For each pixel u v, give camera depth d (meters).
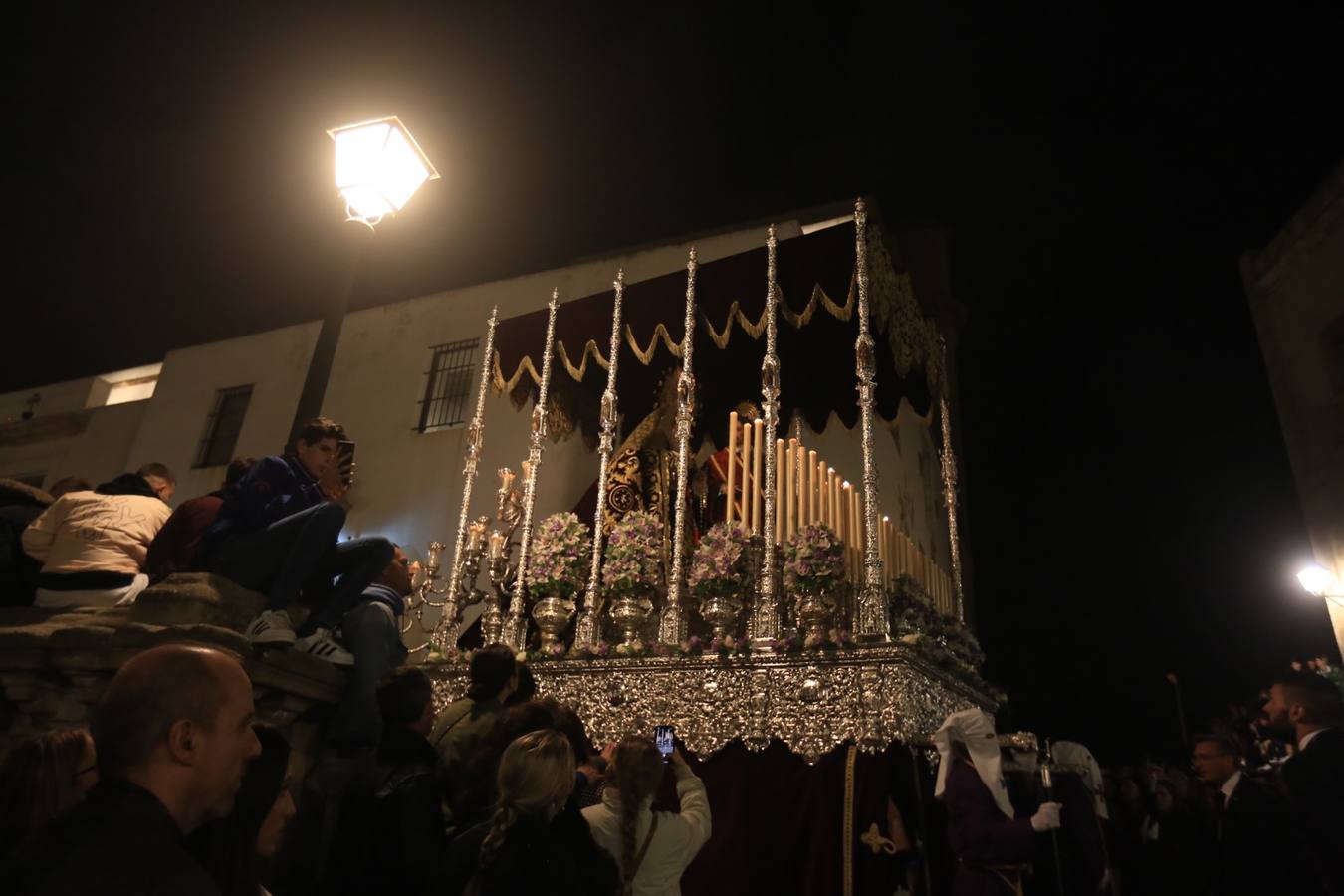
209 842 2.72
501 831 3.26
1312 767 4.77
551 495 13.10
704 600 6.49
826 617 6.18
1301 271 17.23
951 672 6.38
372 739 5.66
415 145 8.03
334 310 7.68
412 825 3.92
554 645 6.67
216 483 16.50
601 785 4.38
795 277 7.36
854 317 8.57
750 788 5.60
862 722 5.46
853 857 5.07
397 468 14.80
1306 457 16.83
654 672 6.20
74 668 5.38
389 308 16.38
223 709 2.24
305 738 5.87
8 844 2.78
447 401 15.11
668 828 4.01
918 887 5.21
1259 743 10.04
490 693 4.82
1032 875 5.63
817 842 5.23
